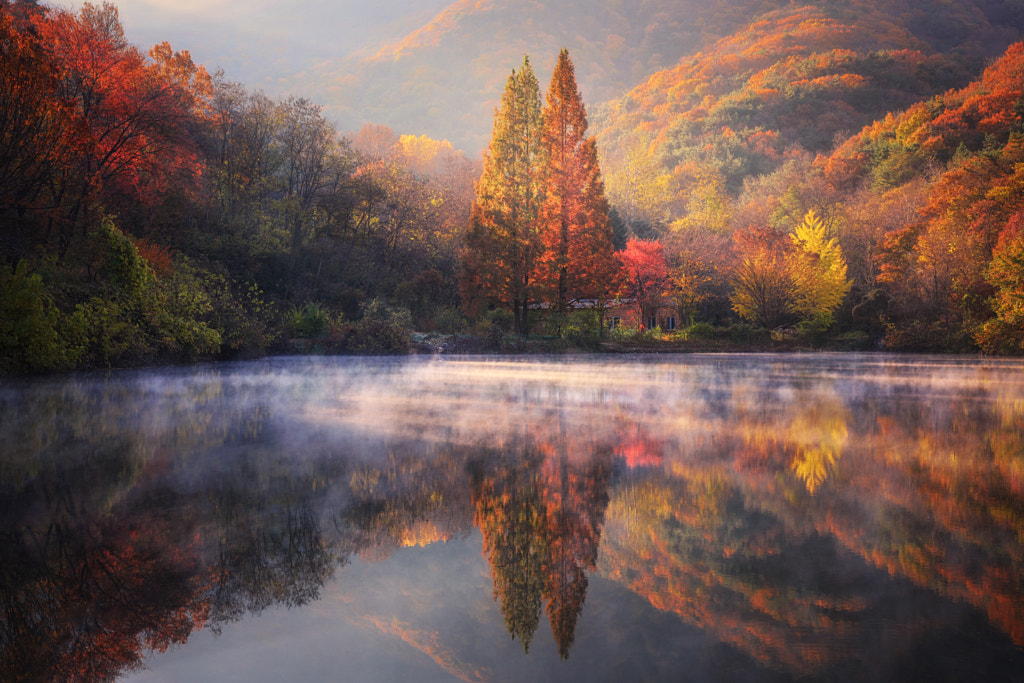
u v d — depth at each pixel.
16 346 12.91
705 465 4.88
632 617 2.11
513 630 1.98
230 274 24.64
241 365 17.41
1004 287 28.31
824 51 161.00
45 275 14.85
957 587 2.34
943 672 1.69
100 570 2.60
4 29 12.91
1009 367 19.70
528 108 27.97
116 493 3.91
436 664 1.75
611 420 7.48
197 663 1.78
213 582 2.47
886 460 5.05
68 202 16.64
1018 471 4.57
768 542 2.94
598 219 28.52
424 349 24.78
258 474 4.48
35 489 4.00
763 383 13.29
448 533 3.15
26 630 2.03
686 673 1.65
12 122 12.80
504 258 27.17
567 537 3.06
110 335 14.77
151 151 21.17
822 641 1.88
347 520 3.37
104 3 20.61
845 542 2.94
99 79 20.14
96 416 7.40
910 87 129.75
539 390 11.34
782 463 4.93
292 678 1.61
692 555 2.78
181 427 6.65
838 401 9.84
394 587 2.42
